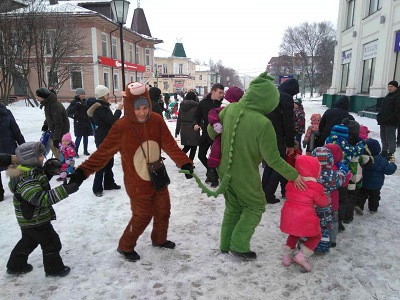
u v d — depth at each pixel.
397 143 8.33
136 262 3.02
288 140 3.97
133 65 34.47
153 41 38.94
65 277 2.78
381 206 4.41
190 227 3.77
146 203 2.90
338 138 3.56
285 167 2.75
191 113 5.98
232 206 3.07
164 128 2.95
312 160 2.81
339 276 2.79
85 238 3.49
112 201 4.64
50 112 5.76
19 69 19.77
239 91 3.32
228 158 2.85
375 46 16.06
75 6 26.77
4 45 17.95
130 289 2.63
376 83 15.18
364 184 4.05
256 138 2.74
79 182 2.64
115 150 2.83
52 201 2.46
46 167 2.62
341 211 3.56
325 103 25.67
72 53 22.77
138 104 2.70
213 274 2.83
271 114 3.99
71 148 5.64
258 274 2.82
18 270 2.79
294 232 2.77
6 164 2.53
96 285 2.68
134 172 2.84
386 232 3.61
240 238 2.97
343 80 21.61
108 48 29.48
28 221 2.59
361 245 3.32
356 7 18.22
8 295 2.55
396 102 7.03
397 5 13.56
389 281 2.71
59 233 3.61
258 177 2.89
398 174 6.00
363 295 2.54
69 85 27.06
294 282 2.71
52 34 20.95
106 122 4.70
